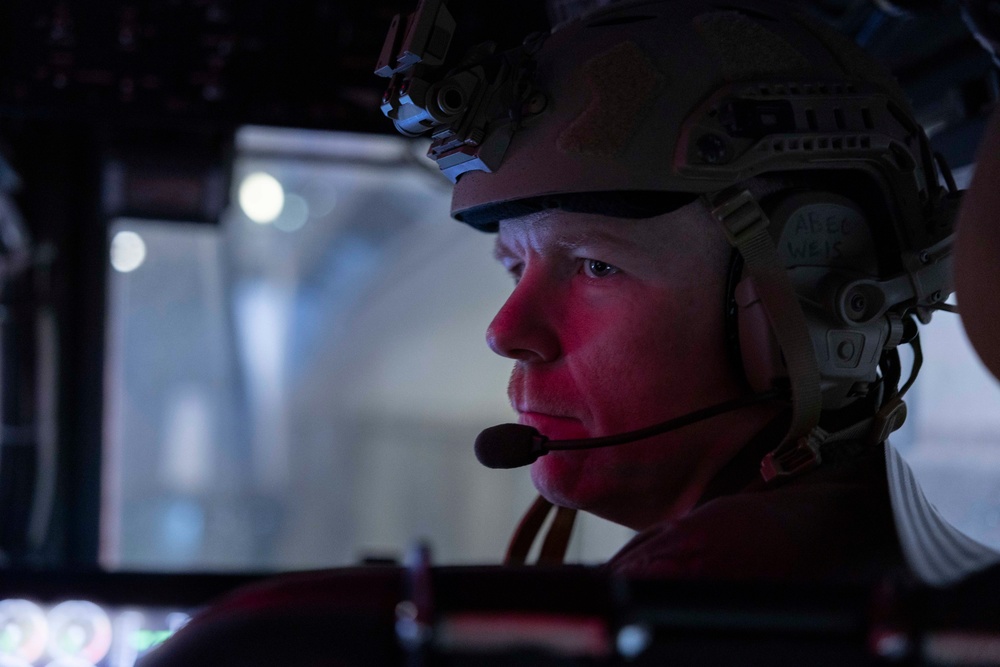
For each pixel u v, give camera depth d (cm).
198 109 254
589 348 89
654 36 88
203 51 251
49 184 313
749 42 89
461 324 1103
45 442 315
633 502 91
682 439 88
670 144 84
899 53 231
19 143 308
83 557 322
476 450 90
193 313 1233
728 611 48
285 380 1202
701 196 85
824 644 48
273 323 1200
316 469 1186
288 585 60
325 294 1195
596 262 90
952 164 212
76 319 321
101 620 108
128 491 1223
